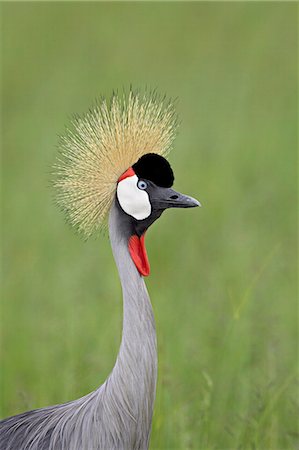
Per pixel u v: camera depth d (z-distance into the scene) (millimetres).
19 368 15516
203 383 13820
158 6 38625
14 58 34406
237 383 14195
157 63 34312
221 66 33812
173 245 20250
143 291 9414
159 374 13273
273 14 37062
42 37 36188
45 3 38062
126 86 31844
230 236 20797
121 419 9352
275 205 23141
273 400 12984
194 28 36812
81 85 32312
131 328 9328
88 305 16734
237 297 16906
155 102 9859
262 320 15938
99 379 13852
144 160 9344
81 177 9562
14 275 18484
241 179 24656
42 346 15359
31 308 17078
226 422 13359
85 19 37875
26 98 31516
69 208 9641
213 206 22297
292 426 13500
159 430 12617
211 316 16219
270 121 29047
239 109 29953
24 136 28172
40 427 9859
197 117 29062
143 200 9352
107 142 9523
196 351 14906
